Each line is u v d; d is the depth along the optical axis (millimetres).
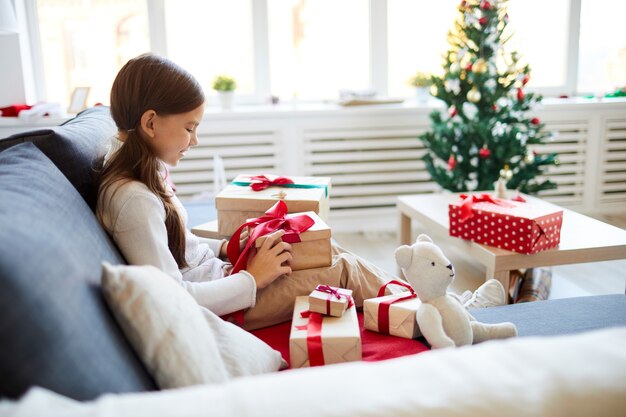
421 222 2379
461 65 2824
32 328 624
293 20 3355
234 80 3168
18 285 628
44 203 866
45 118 2908
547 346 576
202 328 887
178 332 813
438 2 3408
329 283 1350
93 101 3236
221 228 1579
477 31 2732
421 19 3424
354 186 3330
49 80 3191
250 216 1550
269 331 1291
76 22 3137
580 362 548
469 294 1596
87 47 3174
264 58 3357
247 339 1033
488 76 2742
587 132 3477
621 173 3592
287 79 3434
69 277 732
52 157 1153
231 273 1327
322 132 3213
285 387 535
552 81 3676
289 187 1666
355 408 507
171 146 1225
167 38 3232
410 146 3301
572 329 1231
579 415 515
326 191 1701
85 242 884
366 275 1416
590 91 3734
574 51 3615
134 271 828
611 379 530
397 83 3518
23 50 3023
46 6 3100
